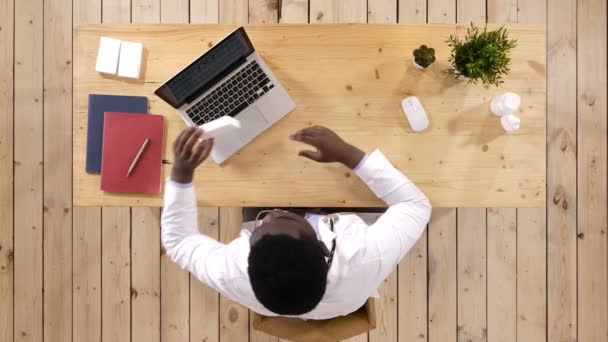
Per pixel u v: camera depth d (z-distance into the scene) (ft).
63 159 7.13
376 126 4.55
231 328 7.06
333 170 4.52
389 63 4.55
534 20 6.89
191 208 3.76
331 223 3.72
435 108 4.54
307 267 2.83
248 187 4.54
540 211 6.99
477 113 4.53
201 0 6.97
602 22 6.90
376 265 3.43
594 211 6.98
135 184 4.51
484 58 4.01
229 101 4.42
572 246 7.00
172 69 4.56
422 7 6.91
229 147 4.49
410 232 3.72
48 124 7.11
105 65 4.49
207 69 4.30
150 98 4.55
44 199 7.13
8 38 7.09
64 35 7.07
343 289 3.33
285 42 4.55
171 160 4.55
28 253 7.13
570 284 7.01
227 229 6.99
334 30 4.53
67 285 7.13
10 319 7.14
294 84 4.55
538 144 4.52
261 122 4.48
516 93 4.52
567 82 6.93
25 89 7.10
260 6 6.97
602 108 6.94
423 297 7.00
